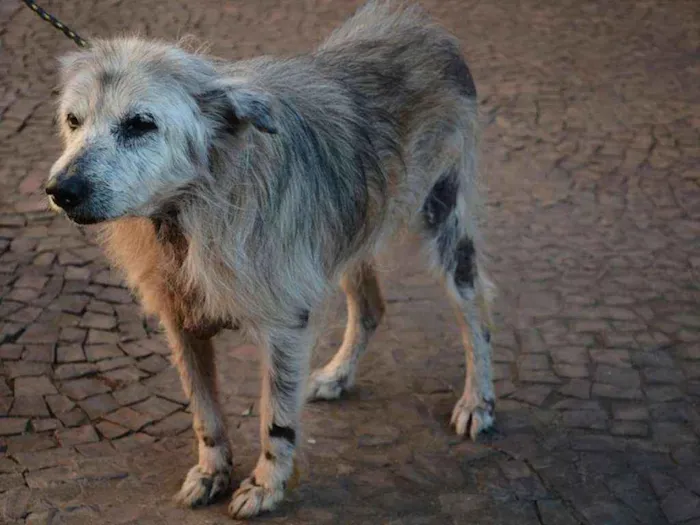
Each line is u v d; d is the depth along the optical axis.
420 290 2.52
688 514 1.98
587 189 2.89
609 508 1.99
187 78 1.75
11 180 2.80
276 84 1.89
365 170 1.96
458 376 2.29
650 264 2.61
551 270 2.59
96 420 2.12
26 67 3.45
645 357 2.33
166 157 1.72
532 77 3.60
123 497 1.96
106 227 1.90
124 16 3.92
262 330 1.88
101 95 1.71
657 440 2.13
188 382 1.95
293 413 1.93
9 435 2.07
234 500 1.95
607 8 4.30
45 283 2.46
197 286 1.84
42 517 1.90
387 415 2.18
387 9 2.22
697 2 4.38
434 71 2.12
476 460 2.08
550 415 2.19
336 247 1.94
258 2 4.16
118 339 2.32
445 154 2.14
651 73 3.67
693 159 3.06
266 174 1.80
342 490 2.00
